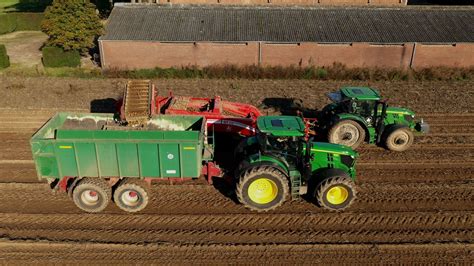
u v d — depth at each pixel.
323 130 15.20
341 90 14.92
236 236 10.59
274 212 11.53
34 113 18.36
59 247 10.07
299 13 27.30
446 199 12.23
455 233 10.80
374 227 10.99
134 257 9.82
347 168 11.77
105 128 12.70
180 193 12.31
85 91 21.14
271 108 19.28
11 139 15.80
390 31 25.77
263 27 25.95
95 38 29.12
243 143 12.34
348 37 25.20
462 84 23.03
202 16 26.86
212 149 12.49
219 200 12.05
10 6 46.78
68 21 25.52
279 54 25.30
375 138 14.88
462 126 17.45
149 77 23.45
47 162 10.87
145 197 11.03
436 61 25.58
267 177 10.82
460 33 25.67
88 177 11.10
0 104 19.28
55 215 11.21
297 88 22.16
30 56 28.27
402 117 15.27
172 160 10.89
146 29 25.56
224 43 24.98
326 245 10.28
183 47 25.11
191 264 9.66
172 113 14.41
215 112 14.47
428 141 15.99
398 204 11.97
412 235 10.70
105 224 10.91
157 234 10.59
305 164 11.10
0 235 10.41
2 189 12.37
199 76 23.80
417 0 47.72
